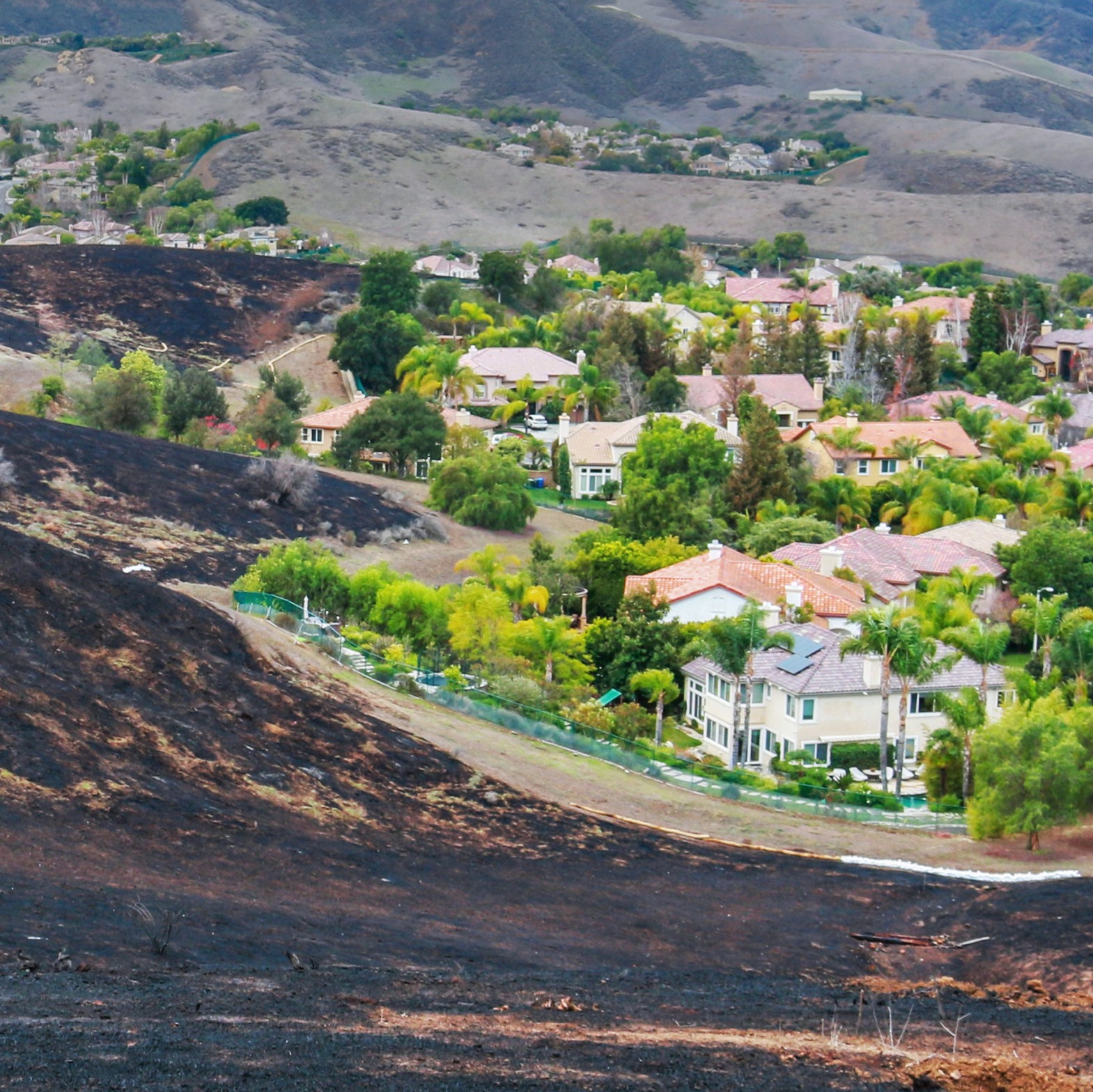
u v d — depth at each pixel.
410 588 78.12
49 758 42.03
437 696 64.31
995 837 57.53
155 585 60.62
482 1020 28.84
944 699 63.22
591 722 67.88
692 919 43.69
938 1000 34.44
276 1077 23.64
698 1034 29.78
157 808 41.62
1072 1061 29.98
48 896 32.91
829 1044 29.78
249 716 52.00
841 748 68.88
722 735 72.38
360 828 46.09
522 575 87.44
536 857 47.75
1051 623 75.56
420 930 37.59
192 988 28.31
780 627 76.06
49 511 88.56
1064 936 43.00
